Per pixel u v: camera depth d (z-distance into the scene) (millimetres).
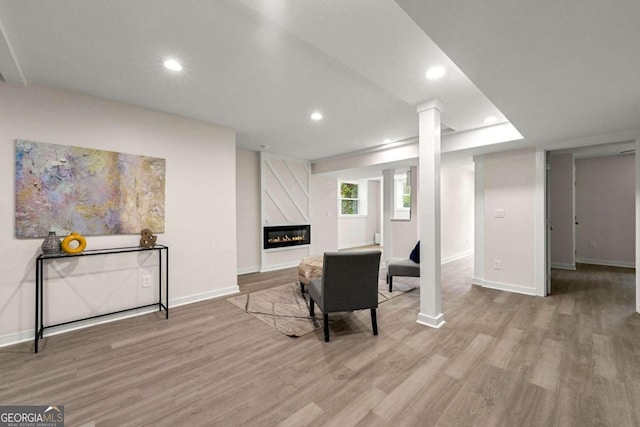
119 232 2979
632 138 3154
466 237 7152
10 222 2432
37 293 2338
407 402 1684
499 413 1588
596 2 1200
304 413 1594
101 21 1724
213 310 3254
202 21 1733
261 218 5473
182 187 3459
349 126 3820
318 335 2600
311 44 1958
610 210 5645
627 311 3170
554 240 5531
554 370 2004
